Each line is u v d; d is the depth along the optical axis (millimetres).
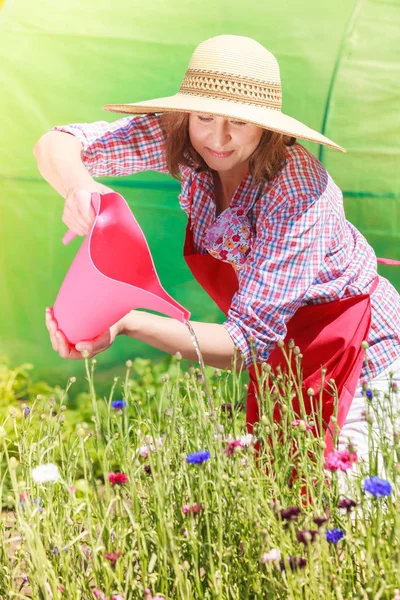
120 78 5031
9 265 5238
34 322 5258
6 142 5125
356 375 2615
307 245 2523
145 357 5172
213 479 2047
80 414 4773
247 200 2721
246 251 2752
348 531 1905
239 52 2490
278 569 1822
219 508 1876
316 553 2020
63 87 5062
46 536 2004
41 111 5094
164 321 2359
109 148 2855
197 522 2010
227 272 2844
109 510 1950
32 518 1868
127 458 2066
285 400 2338
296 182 2582
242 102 2457
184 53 4953
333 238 2654
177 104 2475
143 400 4676
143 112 2734
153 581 1879
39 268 5246
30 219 5203
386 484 1763
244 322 2459
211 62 2488
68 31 5016
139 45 4980
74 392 5199
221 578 1871
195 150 2781
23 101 5090
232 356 2426
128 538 2010
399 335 2766
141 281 2279
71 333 2188
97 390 5160
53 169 2670
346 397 2598
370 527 1932
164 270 5211
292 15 4848
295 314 2666
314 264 2568
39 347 5250
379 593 1724
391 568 1853
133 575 1963
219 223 2758
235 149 2529
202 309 5230
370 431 2125
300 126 2549
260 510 2002
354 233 2900
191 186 2885
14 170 5156
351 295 2684
